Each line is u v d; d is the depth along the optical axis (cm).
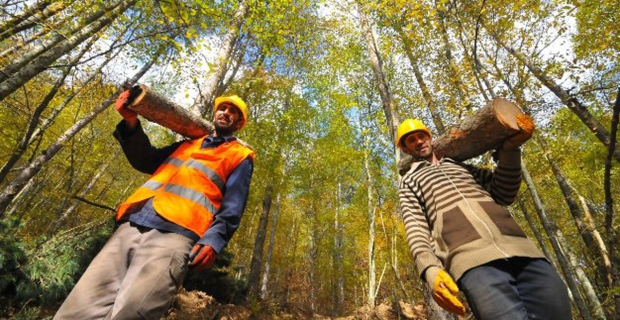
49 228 1205
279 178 1217
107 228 597
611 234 331
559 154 685
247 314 891
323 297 2011
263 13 698
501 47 612
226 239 162
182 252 152
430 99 580
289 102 1278
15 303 484
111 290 141
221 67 688
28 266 493
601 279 559
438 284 137
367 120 1280
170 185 174
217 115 219
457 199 163
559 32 589
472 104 529
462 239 146
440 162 198
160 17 511
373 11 690
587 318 520
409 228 171
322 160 1516
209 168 184
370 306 871
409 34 567
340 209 1772
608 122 732
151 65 884
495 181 174
